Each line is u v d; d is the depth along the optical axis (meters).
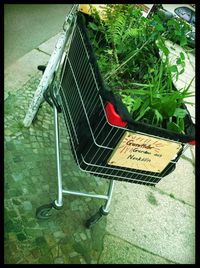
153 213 3.09
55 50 2.58
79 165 2.06
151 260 2.68
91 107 2.02
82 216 2.63
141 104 2.21
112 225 2.75
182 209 3.33
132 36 2.77
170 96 2.13
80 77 2.29
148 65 2.69
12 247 2.15
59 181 2.22
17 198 2.42
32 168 2.69
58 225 2.46
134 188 3.22
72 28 2.55
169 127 2.11
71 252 2.36
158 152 1.96
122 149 1.90
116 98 1.75
